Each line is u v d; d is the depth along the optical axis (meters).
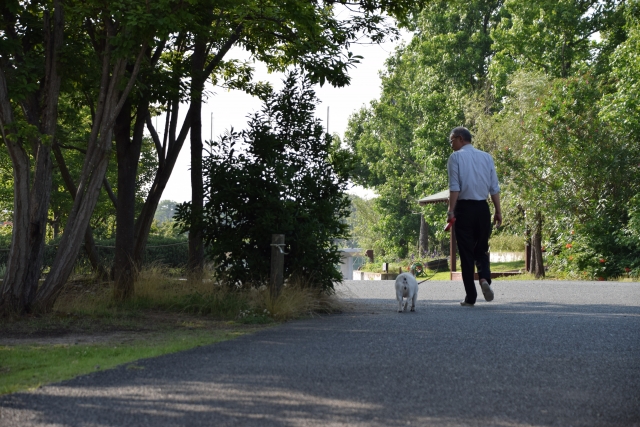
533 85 23.47
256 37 11.88
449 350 5.10
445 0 13.21
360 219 70.00
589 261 18.42
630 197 18.92
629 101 19.67
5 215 31.36
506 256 34.00
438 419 3.29
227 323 7.72
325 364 4.65
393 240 54.41
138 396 3.82
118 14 7.59
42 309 8.26
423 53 38.34
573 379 4.10
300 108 9.73
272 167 9.14
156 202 11.19
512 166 20.64
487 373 4.27
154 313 8.75
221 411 3.46
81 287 10.95
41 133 8.23
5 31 8.39
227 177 9.23
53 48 8.35
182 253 22.91
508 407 3.49
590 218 18.94
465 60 37.19
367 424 3.21
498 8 39.66
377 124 52.00
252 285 9.26
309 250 8.99
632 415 3.34
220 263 9.53
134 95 9.82
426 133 35.88
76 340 6.52
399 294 8.26
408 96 49.22
